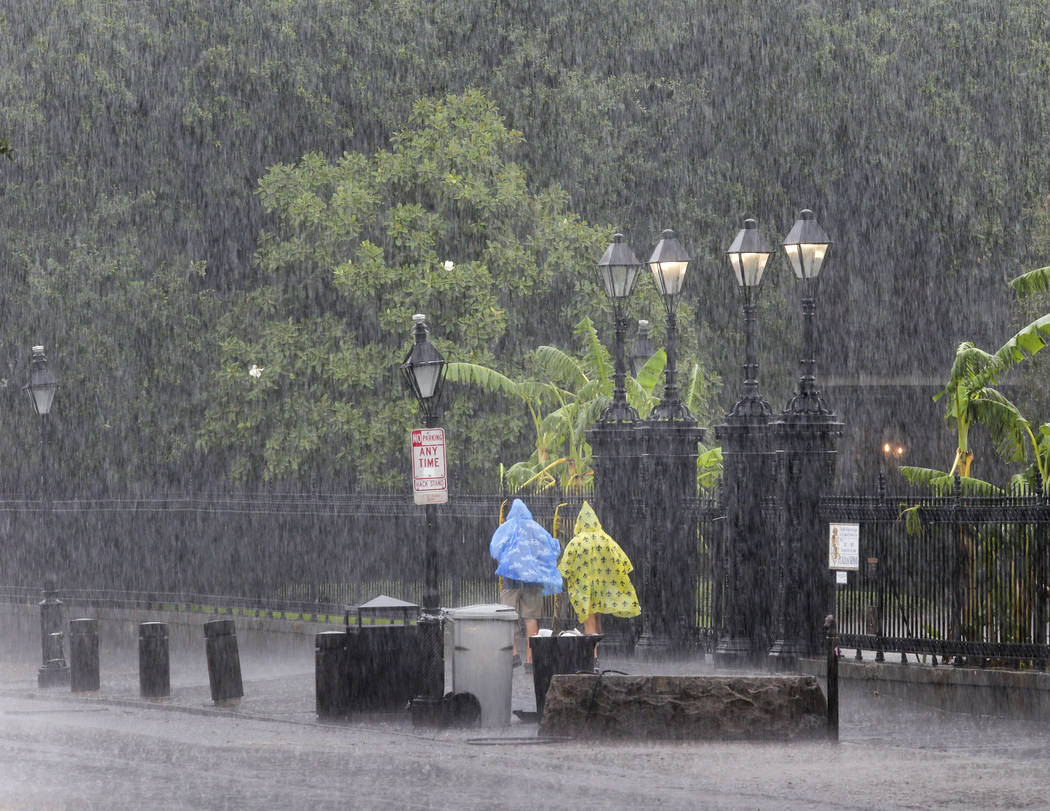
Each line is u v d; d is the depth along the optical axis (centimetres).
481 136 13362
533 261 13362
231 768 4853
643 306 13388
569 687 5541
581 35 15562
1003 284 15825
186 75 14512
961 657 6266
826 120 15362
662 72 15925
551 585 7356
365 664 6288
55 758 5147
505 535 7356
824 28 15325
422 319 6275
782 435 6988
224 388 13600
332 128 14562
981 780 4425
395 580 8956
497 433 12850
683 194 15775
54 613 8294
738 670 7331
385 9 14612
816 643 6919
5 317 14350
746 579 7419
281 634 9231
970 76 15362
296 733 5875
